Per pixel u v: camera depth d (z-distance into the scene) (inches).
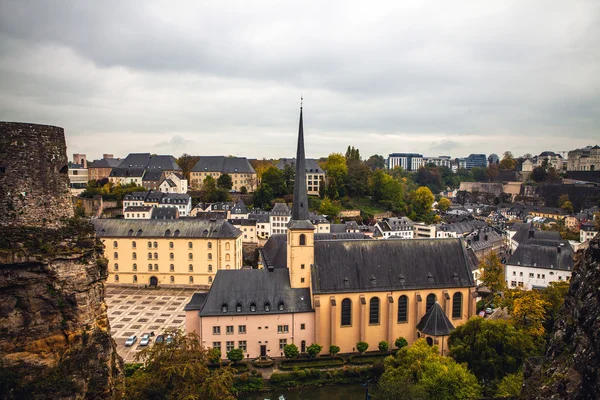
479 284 5684.1
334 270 3782.0
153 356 2003.0
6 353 1336.1
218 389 1926.7
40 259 1376.7
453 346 2989.7
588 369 1302.9
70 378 1374.3
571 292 1647.4
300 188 3698.3
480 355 2807.6
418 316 3841.0
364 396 3193.9
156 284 5802.2
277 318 3599.9
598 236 1571.1
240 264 6259.8
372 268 3850.9
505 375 2694.4
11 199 1387.8
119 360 1676.9
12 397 1296.8
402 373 2659.9
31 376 1339.8
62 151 1544.0
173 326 4281.5
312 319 3654.0
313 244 3727.9
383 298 3777.1
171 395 1825.8
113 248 5777.6
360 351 3649.1
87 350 1445.6
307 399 3149.6
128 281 5802.2
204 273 5772.6
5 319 1342.3
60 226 1492.4
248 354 3580.2
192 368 1886.1
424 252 4020.7
